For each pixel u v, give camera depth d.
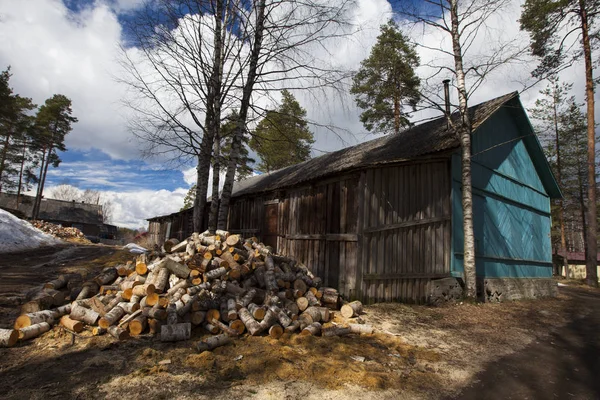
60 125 35.94
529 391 3.72
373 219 9.20
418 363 4.31
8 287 7.21
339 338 4.95
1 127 31.44
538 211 13.38
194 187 29.64
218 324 4.72
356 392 3.38
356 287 9.18
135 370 3.53
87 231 50.00
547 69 13.46
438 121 11.46
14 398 2.94
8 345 4.06
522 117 11.86
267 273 5.78
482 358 4.70
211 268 5.59
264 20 9.51
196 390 3.21
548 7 13.54
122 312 4.75
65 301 5.57
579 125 25.81
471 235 7.94
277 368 3.74
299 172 14.40
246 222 14.72
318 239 10.73
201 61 9.68
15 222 16.95
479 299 8.66
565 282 21.16
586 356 4.98
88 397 3.00
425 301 7.91
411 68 15.78
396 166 9.06
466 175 8.09
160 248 6.71
